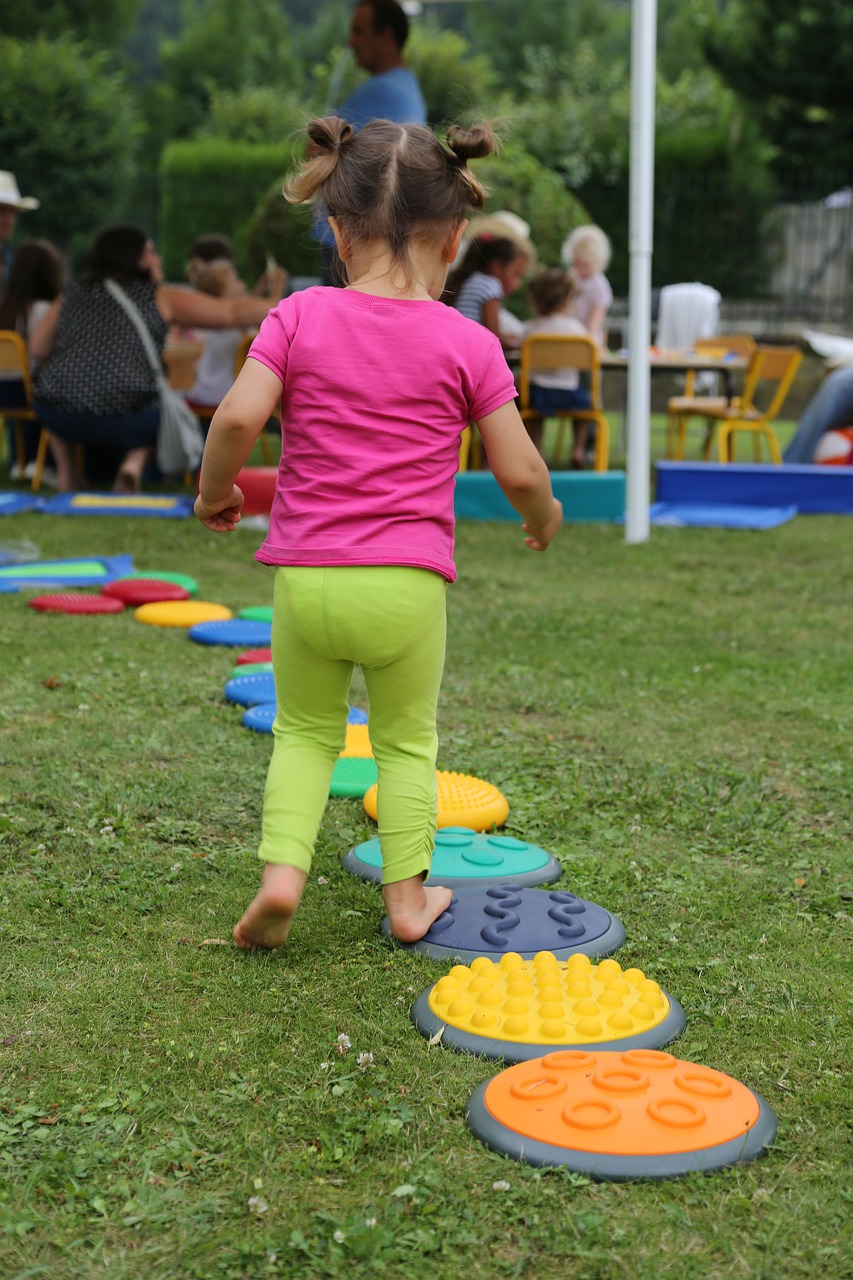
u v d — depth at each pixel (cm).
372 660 191
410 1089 163
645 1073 161
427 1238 134
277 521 194
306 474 189
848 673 388
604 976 187
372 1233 135
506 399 195
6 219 838
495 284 757
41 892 221
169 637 407
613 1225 137
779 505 752
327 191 199
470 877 230
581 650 408
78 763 285
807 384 1529
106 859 236
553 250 1377
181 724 315
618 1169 145
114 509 662
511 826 262
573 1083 159
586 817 267
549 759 300
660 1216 139
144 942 204
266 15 4072
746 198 1716
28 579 491
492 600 484
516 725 329
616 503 701
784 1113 159
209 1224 137
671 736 323
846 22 2064
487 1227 137
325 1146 150
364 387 188
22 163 2044
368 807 263
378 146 198
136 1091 161
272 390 188
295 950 202
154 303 704
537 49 3947
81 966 195
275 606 196
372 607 186
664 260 1720
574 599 490
